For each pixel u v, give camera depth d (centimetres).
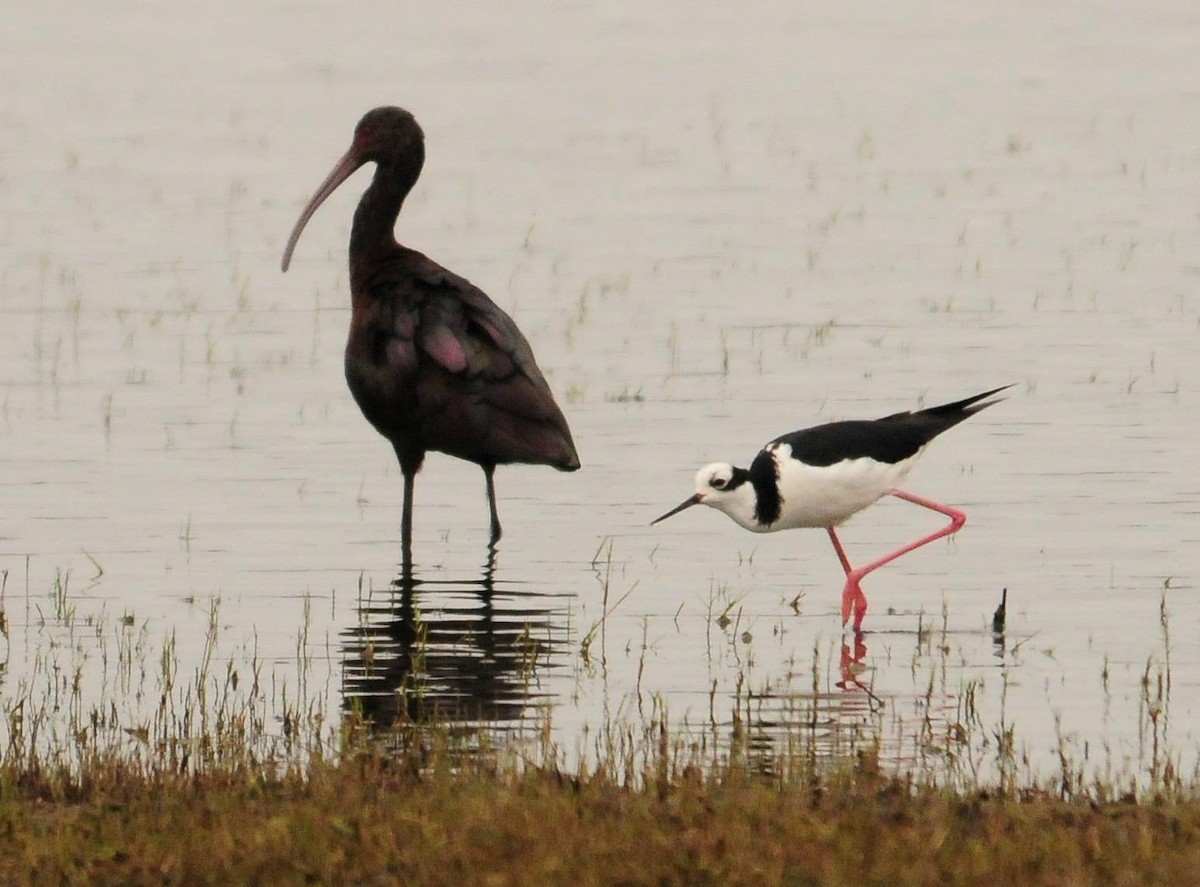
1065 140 3403
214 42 4434
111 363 2105
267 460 1798
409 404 1538
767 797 954
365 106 3738
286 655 1313
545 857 871
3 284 2431
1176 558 1503
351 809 959
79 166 3178
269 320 2297
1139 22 4728
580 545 1571
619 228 2759
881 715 1194
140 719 1191
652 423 1881
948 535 1545
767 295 2389
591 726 1170
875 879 842
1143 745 1139
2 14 4725
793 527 1423
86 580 1472
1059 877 847
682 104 3778
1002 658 1302
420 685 1248
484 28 4638
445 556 1541
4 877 881
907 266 2531
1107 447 1795
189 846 902
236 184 3062
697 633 1359
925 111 3697
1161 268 2502
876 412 1905
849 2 5006
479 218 2820
